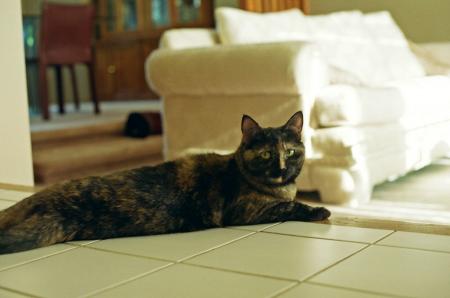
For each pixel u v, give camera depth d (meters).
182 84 3.02
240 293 1.26
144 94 7.45
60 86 6.09
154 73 3.11
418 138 3.09
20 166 2.87
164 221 1.76
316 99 2.65
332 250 1.55
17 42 2.82
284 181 1.95
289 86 2.64
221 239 1.71
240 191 1.89
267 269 1.41
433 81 3.31
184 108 3.10
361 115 2.59
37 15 6.03
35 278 1.40
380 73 3.57
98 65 7.89
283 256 1.51
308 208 1.89
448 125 3.41
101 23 7.79
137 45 7.41
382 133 2.77
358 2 4.48
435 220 2.26
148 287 1.32
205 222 1.83
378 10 4.44
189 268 1.44
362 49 3.60
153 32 7.21
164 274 1.40
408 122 2.97
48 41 5.52
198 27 6.86
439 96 3.23
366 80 3.44
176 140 3.17
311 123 2.68
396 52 3.82
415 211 2.45
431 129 3.23
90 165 4.01
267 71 2.67
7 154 2.80
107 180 1.76
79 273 1.43
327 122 2.62
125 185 1.75
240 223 1.88
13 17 2.79
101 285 1.34
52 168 3.71
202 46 3.06
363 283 1.29
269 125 2.79
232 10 3.24
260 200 1.90
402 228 1.75
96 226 1.71
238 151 1.94
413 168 3.09
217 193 1.85
